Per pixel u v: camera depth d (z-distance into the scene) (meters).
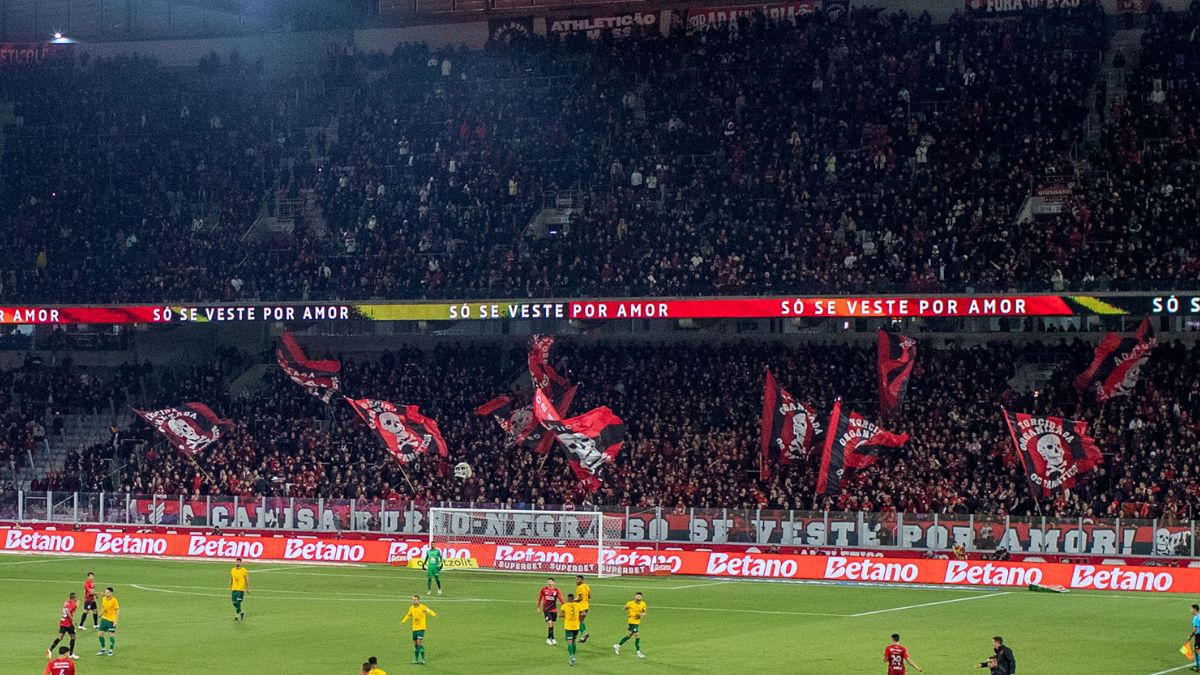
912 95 73.94
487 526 62.25
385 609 49.12
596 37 82.12
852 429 59.31
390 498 66.38
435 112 80.75
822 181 72.06
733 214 72.25
